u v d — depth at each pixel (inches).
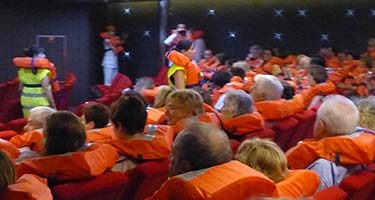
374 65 380.8
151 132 140.5
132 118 136.9
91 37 502.0
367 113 151.3
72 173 115.0
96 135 152.4
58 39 486.0
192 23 517.3
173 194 88.7
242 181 86.3
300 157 129.9
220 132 97.8
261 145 109.9
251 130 177.0
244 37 506.0
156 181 129.4
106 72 491.5
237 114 179.3
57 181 115.6
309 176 108.3
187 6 518.3
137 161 136.0
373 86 323.0
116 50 492.7
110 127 156.4
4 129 232.7
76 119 125.8
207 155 94.7
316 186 109.5
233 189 85.7
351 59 412.8
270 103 202.7
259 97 211.5
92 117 159.9
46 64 320.2
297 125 208.8
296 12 486.3
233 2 505.4
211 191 84.4
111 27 498.0
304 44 486.3
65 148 122.9
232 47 510.6
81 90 498.9
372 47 401.4
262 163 107.0
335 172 125.4
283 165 108.3
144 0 498.9
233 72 313.4
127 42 519.8
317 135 135.8
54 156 116.9
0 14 459.8
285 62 418.6
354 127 132.4
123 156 135.5
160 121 183.5
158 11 501.0
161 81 392.5
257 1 498.0
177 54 260.2
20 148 157.8
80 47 497.7
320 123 134.0
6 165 96.9
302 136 216.2
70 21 492.7
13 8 465.4
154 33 510.0
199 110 167.3
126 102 138.9
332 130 131.9
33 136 156.4
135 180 126.3
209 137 95.7
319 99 261.7
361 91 318.3
